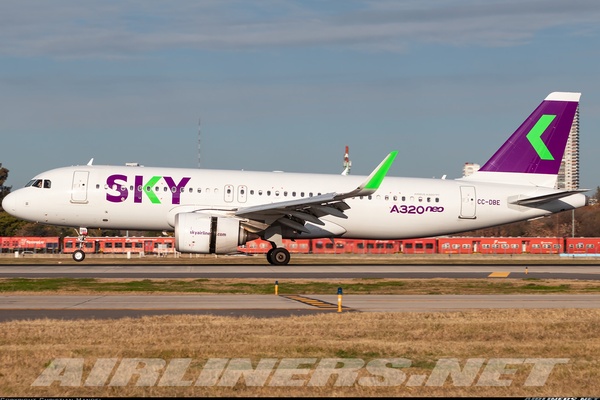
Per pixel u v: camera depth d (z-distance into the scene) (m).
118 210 94.81
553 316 48.88
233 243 90.12
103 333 40.31
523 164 104.50
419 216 101.19
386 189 101.00
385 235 102.12
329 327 43.34
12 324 43.59
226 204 95.69
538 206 103.56
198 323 44.62
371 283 73.00
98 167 96.94
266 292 64.88
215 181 96.50
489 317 48.25
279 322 45.22
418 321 46.09
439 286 71.12
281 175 99.31
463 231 104.25
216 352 35.28
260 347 36.41
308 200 89.62
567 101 104.38
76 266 95.38
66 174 95.50
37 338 38.69
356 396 28.39
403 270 91.19
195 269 89.00
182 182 95.62
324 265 100.69
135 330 41.38
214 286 69.06
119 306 54.09
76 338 38.72
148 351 35.16
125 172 96.00
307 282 73.12
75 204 94.62
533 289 69.25
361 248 179.38
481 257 159.75
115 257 146.00
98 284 69.75
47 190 94.88
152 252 170.62
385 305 56.16
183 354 34.69
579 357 35.19
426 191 101.62
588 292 66.94
